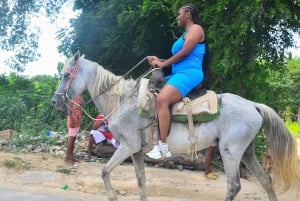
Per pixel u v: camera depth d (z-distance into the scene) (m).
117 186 7.21
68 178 7.46
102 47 13.23
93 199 6.34
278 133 5.46
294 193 7.57
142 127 5.33
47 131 11.16
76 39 13.84
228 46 9.10
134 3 12.42
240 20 8.88
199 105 5.23
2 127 13.90
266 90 10.16
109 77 5.65
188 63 5.21
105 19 13.04
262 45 9.40
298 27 9.58
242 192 7.71
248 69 9.27
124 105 5.43
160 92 5.17
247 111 5.36
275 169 5.49
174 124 5.27
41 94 18.64
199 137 5.27
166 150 5.23
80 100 6.39
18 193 6.28
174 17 11.37
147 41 12.31
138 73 13.20
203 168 9.07
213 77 10.02
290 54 9.92
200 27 5.25
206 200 6.90
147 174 8.02
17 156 8.49
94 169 8.10
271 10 8.74
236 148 5.28
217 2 9.30
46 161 8.37
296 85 26.38
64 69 5.71
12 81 23.30
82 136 11.06
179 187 7.43
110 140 9.11
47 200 5.99
